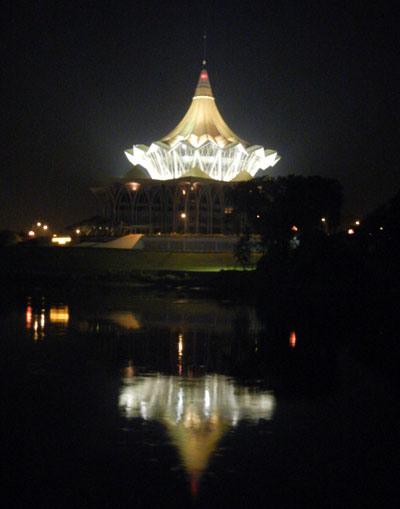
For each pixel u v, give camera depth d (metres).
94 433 24.69
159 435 24.55
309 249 76.31
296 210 83.44
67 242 135.62
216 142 138.50
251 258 110.75
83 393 30.34
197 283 89.44
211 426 25.72
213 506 19.03
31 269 108.38
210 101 146.12
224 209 135.88
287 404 28.92
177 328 49.78
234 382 32.88
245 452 22.98
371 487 20.31
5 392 30.41
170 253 114.12
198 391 30.95
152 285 90.12
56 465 21.69
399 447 23.53
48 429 25.12
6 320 53.06
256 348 41.84
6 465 21.67
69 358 38.12
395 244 70.25
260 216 87.25
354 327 50.72
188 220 137.62
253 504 19.16
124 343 43.12
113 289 84.69
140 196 141.50
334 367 36.41
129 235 130.38
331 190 87.50
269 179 92.75
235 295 76.50
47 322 52.12
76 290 82.94
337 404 28.95
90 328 49.25
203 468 21.56
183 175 136.88
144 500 19.31
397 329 48.41
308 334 47.38
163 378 33.50
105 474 21.00
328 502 19.38
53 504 19.08
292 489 20.12
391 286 67.69
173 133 145.75
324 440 24.28
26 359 37.66
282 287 76.06
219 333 47.62
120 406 28.31
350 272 73.12
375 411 27.92
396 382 33.03
